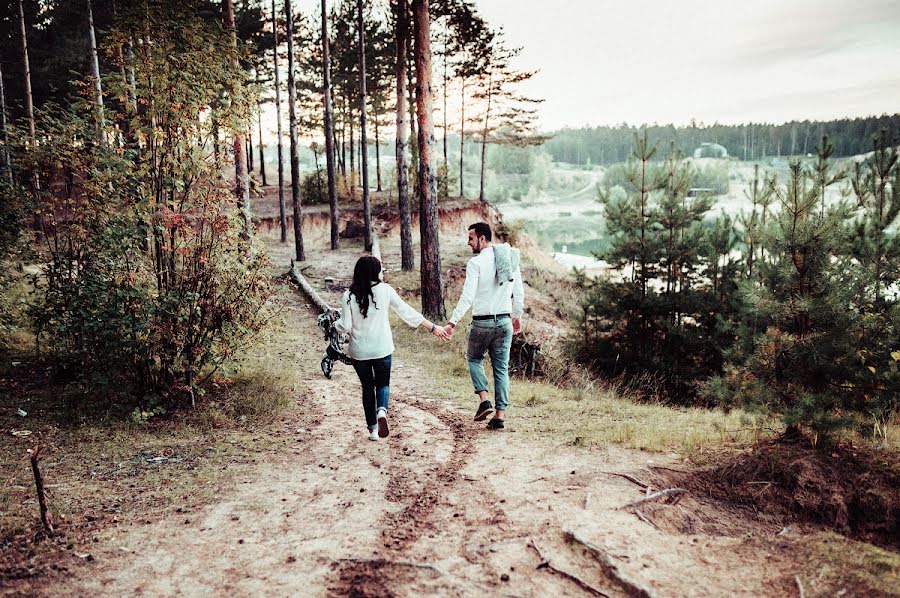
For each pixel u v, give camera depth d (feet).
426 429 18.61
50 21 77.87
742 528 11.71
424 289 41.39
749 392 15.16
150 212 19.49
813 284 15.26
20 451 15.56
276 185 128.06
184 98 19.66
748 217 30.14
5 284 23.57
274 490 13.58
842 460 13.57
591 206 437.17
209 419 19.08
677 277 33.22
